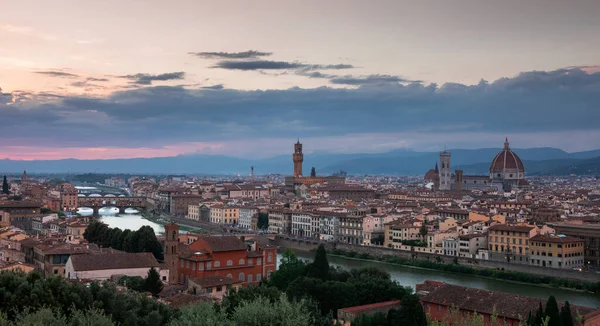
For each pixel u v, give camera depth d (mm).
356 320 173625
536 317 158500
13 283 142750
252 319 123812
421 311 165125
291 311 125750
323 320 172625
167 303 182750
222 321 126000
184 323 124062
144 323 136125
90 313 130500
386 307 192875
